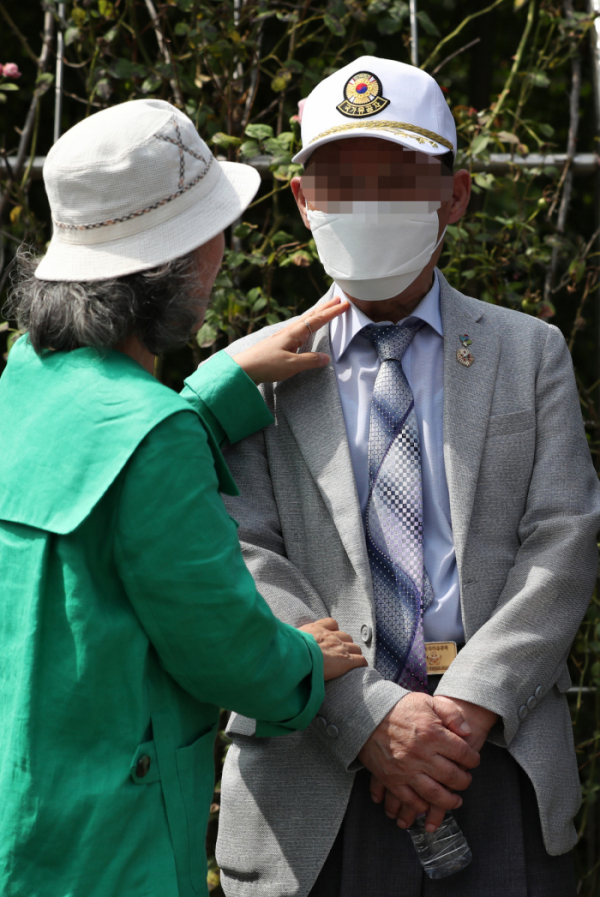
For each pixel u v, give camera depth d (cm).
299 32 262
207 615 120
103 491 116
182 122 131
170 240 127
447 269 251
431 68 368
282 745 158
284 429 169
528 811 155
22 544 122
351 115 154
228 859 160
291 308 251
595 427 261
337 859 155
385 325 167
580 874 266
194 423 124
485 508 159
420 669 152
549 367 166
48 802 116
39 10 347
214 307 237
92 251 126
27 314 131
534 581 153
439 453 160
